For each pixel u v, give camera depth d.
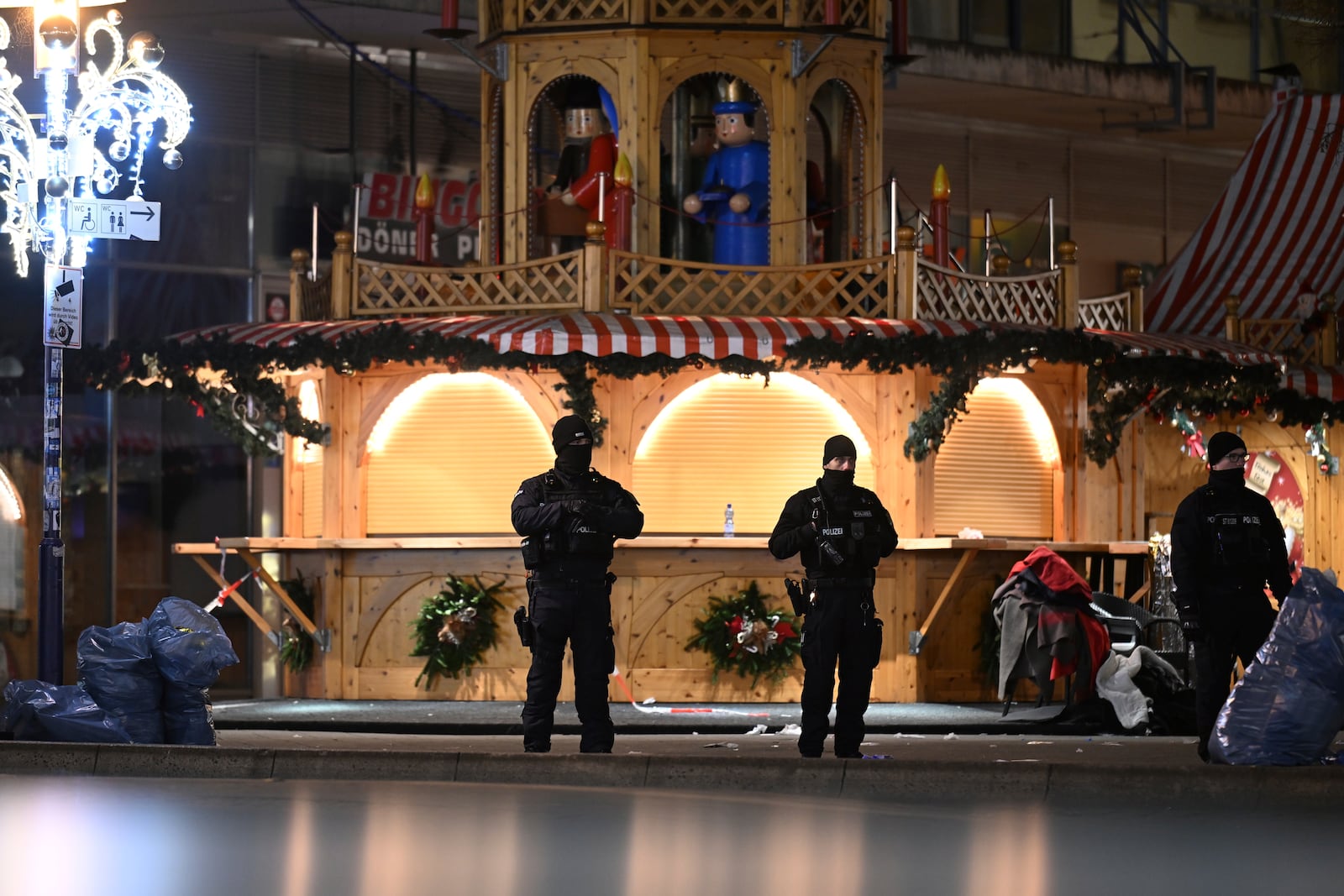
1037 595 19.73
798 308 22.78
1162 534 24.12
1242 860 9.62
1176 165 33.22
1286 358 26.17
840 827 10.80
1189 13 32.06
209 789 12.56
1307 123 28.67
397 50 27.23
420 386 22.62
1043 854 9.77
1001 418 23.08
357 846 9.84
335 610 22.77
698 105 24.28
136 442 25.77
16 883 8.56
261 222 26.41
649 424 22.00
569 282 22.72
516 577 21.98
